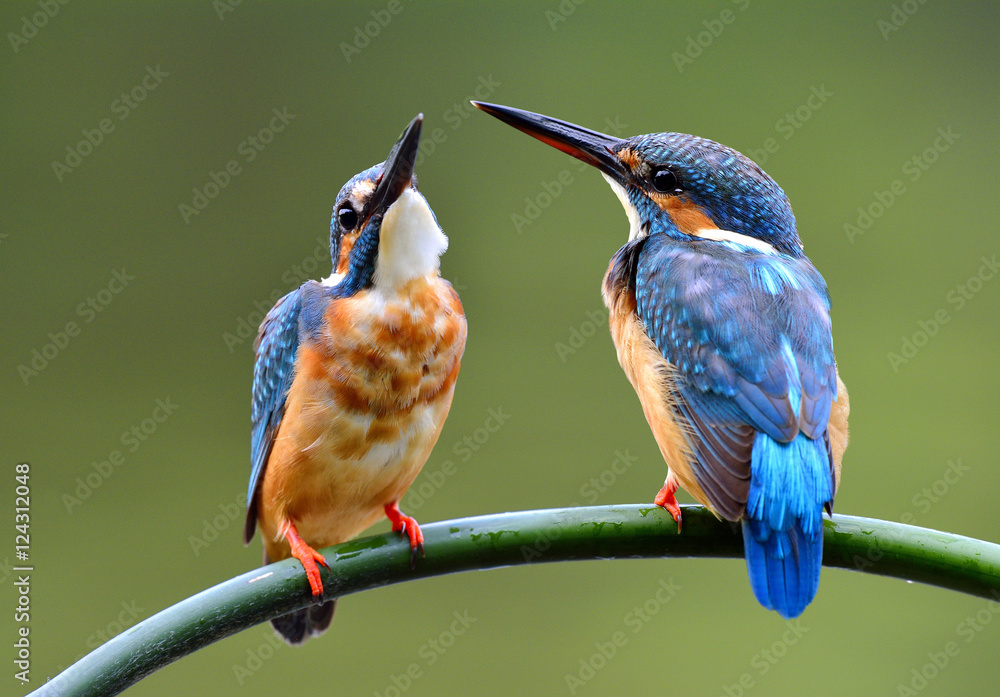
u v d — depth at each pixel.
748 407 5.05
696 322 5.38
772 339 5.23
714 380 5.22
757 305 5.37
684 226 6.15
